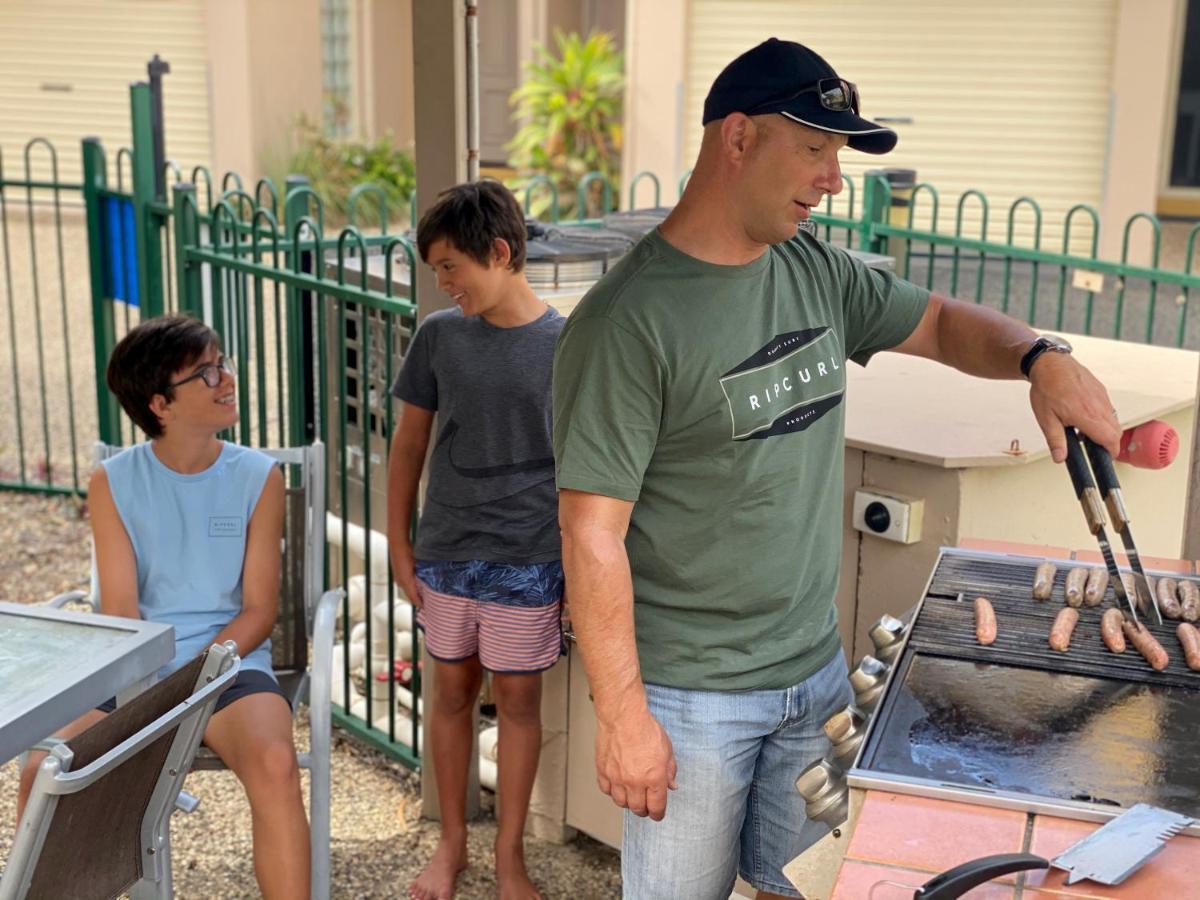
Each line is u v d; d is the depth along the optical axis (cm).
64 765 187
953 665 197
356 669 416
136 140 531
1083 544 326
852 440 301
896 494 298
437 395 301
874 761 171
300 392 415
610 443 202
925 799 164
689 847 226
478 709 344
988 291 959
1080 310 910
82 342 895
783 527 216
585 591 199
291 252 464
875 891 149
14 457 666
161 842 229
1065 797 162
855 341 237
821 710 231
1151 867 151
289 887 268
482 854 335
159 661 245
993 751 173
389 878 327
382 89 1462
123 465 296
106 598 290
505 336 288
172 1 1294
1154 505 347
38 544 554
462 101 312
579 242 378
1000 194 1126
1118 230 1095
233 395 294
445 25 307
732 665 220
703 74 1166
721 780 223
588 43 1295
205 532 297
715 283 204
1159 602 212
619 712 198
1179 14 1151
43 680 226
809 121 190
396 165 1338
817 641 229
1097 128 1091
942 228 1145
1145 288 994
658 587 219
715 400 204
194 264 479
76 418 735
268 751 270
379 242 450
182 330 289
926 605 218
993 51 1102
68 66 1334
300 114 1336
